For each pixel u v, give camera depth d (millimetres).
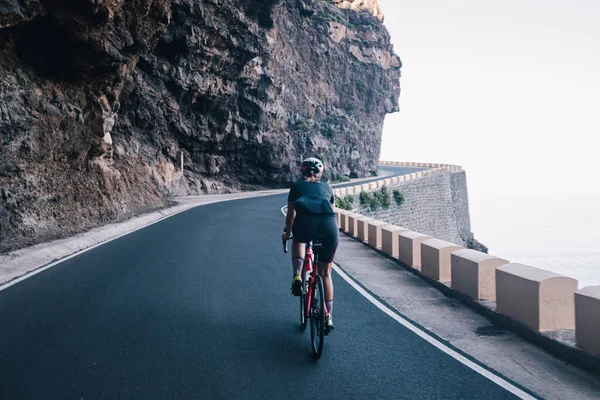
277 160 43938
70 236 12648
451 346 5301
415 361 4836
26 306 6477
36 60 13656
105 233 13805
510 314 5863
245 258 10578
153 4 16812
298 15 50344
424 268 8695
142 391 4008
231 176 42562
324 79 56312
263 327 5852
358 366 4684
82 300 6820
